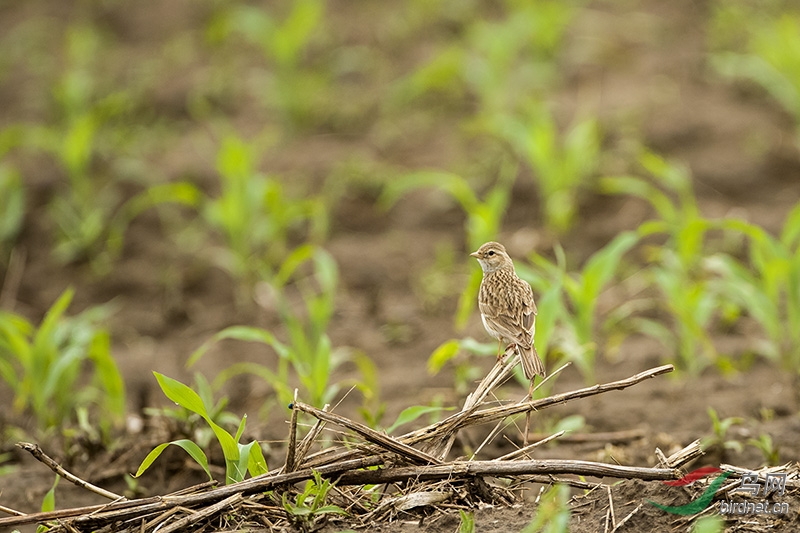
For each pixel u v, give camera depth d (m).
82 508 6.86
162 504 6.81
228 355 13.16
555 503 6.38
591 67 20.16
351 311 14.06
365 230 16.27
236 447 7.15
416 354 12.73
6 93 21.41
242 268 14.59
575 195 16.20
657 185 16.25
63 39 24.14
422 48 21.91
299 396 10.66
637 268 14.67
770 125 17.73
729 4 22.39
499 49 18.33
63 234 16.20
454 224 16.20
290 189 16.81
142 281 15.30
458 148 17.89
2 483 9.26
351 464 6.94
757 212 15.63
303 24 19.08
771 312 11.07
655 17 22.33
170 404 10.99
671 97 18.72
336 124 19.08
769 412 9.91
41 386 10.42
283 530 6.64
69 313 14.76
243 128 19.31
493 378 8.02
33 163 18.39
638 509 6.52
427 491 6.86
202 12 24.81
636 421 10.02
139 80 21.09
